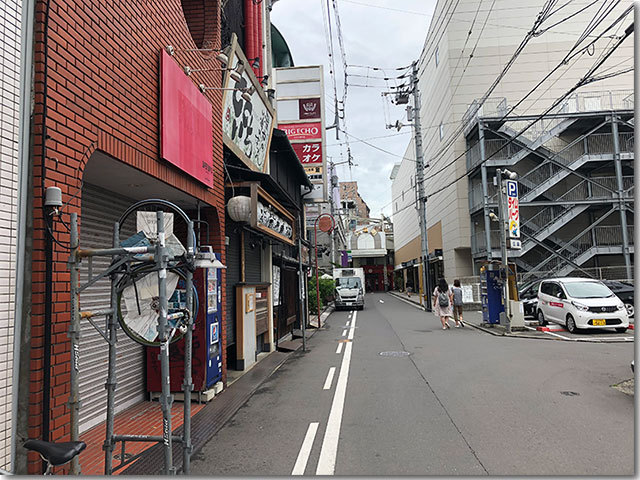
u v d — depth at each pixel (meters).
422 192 25.14
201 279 6.86
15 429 3.38
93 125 4.29
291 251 17.28
